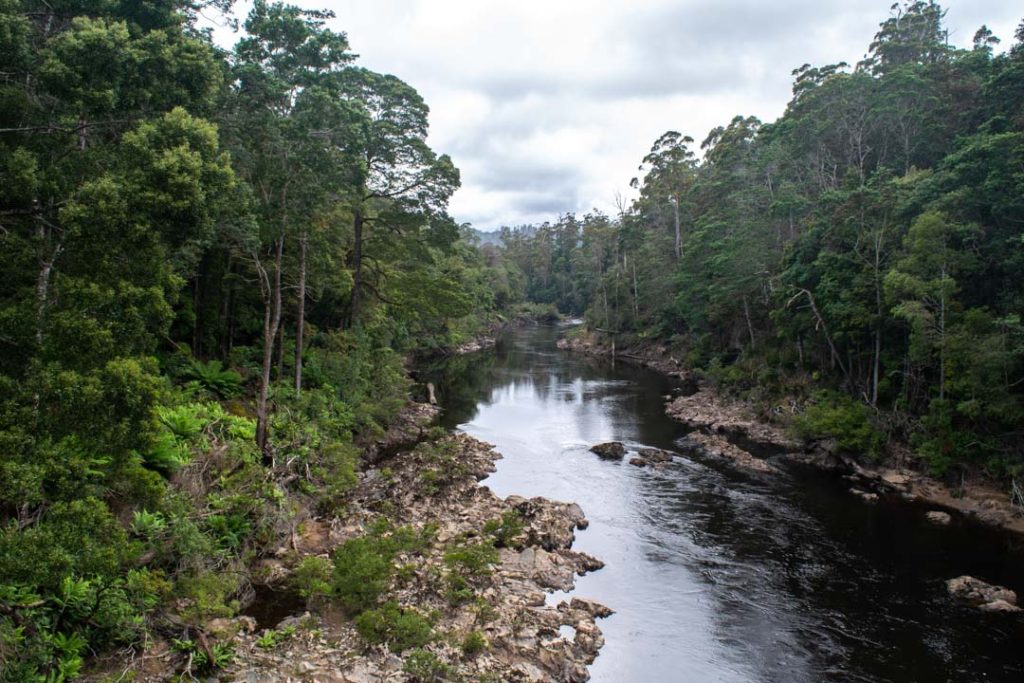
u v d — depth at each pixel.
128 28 14.44
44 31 13.71
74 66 11.90
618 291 75.38
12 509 10.66
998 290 25.77
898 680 13.57
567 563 18.56
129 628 11.20
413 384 47.66
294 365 29.39
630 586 17.66
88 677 10.22
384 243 36.22
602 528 21.83
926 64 43.06
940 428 25.97
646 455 30.47
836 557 19.61
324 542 18.14
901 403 28.64
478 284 91.06
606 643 14.73
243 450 19.41
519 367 64.00
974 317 23.92
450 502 22.17
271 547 16.75
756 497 24.98
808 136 46.50
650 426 37.69
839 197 34.19
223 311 29.27
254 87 20.30
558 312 127.00
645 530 21.66
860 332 30.31
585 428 37.16
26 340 10.20
